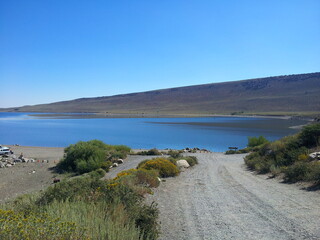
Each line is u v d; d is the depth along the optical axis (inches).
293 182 430.9
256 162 705.0
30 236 130.9
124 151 1373.0
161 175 602.9
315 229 219.9
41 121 5083.7
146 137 2559.1
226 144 2091.5
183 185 481.4
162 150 1672.0
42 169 1111.6
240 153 1440.7
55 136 2691.9
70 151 1129.4
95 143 1385.3
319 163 438.6
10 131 3181.6
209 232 228.8
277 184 434.9
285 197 337.4
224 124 4018.2
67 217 184.2
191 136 2600.9
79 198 253.6
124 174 496.4
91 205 230.5
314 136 616.4
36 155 1544.0
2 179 932.6
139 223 221.9
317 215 255.4
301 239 202.4
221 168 768.9
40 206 219.8
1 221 130.8
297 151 584.1
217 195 377.7
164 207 317.4
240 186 442.6
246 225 240.8
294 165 484.1
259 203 316.2
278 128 3248.0
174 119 5585.6
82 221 183.8
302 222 238.4
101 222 190.2
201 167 820.6
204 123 4303.6
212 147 1955.0
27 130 3307.1
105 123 4483.3
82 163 1018.1
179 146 2020.2
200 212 291.3
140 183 445.1
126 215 224.1
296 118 4926.2
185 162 815.1
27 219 142.6
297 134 723.4
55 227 143.2
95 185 301.9
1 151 1482.5
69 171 1049.5
